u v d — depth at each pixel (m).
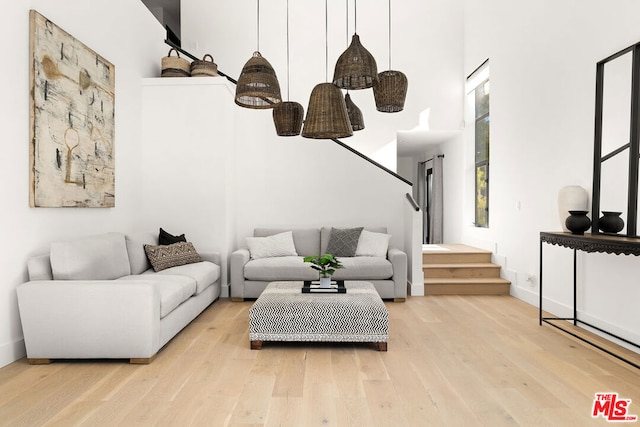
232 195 5.66
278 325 3.27
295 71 7.23
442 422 2.13
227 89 5.36
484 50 6.29
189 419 2.16
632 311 3.21
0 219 2.84
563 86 4.12
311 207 6.00
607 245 2.96
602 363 2.95
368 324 3.24
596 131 3.58
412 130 7.25
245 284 4.98
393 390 2.51
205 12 7.22
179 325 3.54
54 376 2.71
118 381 2.64
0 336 2.86
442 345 3.36
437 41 7.29
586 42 3.76
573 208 3.69
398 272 4.91
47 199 3.26
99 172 4.05
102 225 4.21
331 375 2.75
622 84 3.31
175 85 5.18
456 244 7.25
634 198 3.17
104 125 4.16
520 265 5.04
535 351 3.20
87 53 3.84
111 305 2.90
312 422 2.13
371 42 7.25
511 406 2.31
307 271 4.90
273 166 5.98
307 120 2.59
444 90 7.27
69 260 3.14
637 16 3.17
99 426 2.09
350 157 6.01
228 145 5.41
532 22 4.75
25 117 3.08
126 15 4.73
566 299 4.07
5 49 2.88
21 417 2.17
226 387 2.56
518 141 5.09
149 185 5.20
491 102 5.98
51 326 2.89
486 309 4.55
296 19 7.26
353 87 2.94
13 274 2.97
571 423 2.12
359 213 6.02
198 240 5.22
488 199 6.41
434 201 8.48
